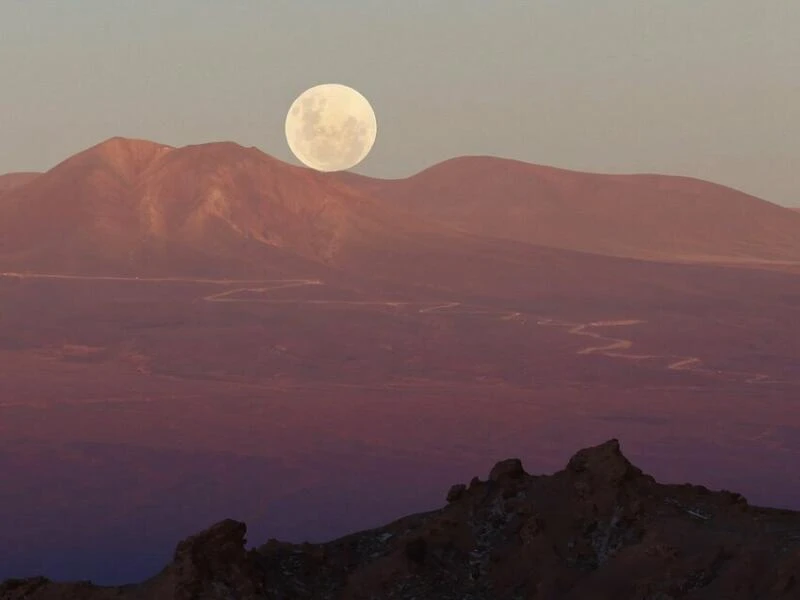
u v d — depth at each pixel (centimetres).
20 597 10306
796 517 10375
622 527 10375
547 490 10800
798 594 9206
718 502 10619
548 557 10238
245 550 10269
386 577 10262
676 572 9725
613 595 9794
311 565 10469
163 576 10081
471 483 11169
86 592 10212
